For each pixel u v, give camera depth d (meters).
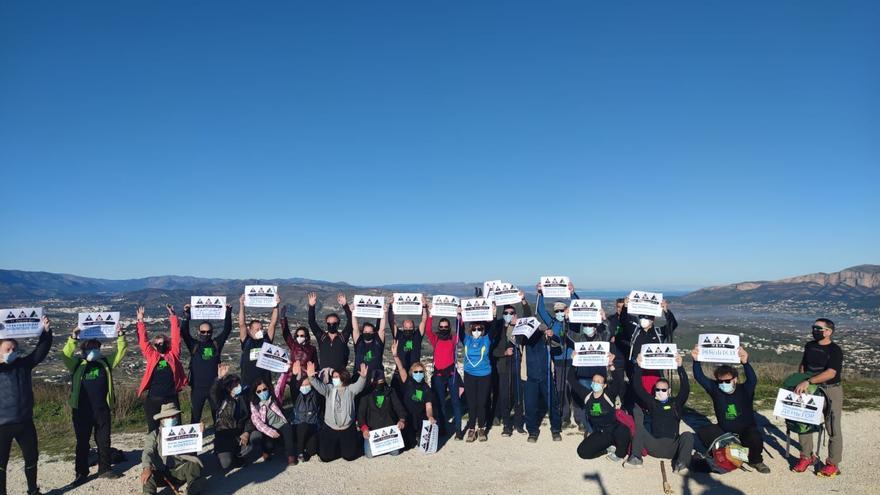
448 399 11.83
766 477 7.12
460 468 7.82
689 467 7.50
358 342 9.79
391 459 8.30
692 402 11.46
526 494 6.85
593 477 7.34
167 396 8.19
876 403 10.94
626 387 9.43
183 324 8.91
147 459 6.78
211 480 7.50
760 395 11.95
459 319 9.71
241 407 8.14
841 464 7.53
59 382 14.15
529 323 8.52
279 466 8.05
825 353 7.17
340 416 8.19
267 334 9.50
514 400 9.73
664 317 9.05
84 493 7.08
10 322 6.99
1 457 6.66
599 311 8.88
